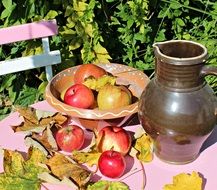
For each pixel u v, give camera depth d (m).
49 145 0.94
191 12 1.70
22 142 0.97
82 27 1.50
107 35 1.65
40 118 1.03
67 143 0.92
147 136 0.95
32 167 0.87
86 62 1.54
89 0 1.54
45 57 1.27
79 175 0.84
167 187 0.82
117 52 1.70
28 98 1.65
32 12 1.44
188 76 0.81
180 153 0.88
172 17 1.62
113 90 0.95
